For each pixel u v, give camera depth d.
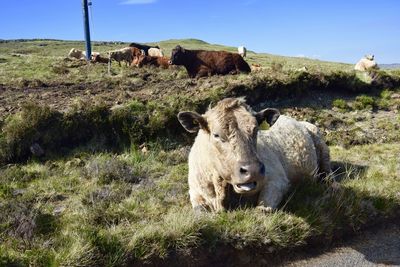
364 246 6.50
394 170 8.91
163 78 17.69
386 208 7.13
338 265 5.99
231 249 6.04
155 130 10.90
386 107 14.47
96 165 9.12
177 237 5.85
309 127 8.45
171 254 5.78
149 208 7.11
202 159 6.32
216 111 5.80
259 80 13.70
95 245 5.54
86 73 19.89
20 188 8.41
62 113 10.82
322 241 6.46
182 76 18.34
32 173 9.03
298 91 14.13
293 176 7.56
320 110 13.70
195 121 6.16
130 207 7.16
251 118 5.66
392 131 12.45
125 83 16.20
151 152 10.27
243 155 5.39
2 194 7.93
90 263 5.35
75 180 8.67
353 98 14.90
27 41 107.06
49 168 9.41
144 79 17.62
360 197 7.13
